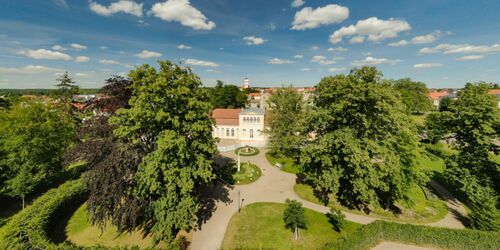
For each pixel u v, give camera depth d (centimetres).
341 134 2059
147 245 1811
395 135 2122
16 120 2495
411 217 2291
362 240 1684
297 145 3944
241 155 4622
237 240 1930
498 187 2266
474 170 2250
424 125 4494
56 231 1964
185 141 1662
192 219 1795
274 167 3897
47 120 2720
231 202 2617
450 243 1747
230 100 9375
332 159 2258
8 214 2347
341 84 2136
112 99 1884
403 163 2144
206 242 1902
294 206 1969
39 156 2588
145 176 1594
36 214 1845
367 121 1970
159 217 1686
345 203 2553
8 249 1449
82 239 1878
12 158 2380
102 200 1603
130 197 1748
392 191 2236
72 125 3319
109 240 1869
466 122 2209
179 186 1656
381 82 2108
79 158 1730
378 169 2161
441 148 4281
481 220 1912
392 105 2059
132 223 1675
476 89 2305
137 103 1564
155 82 1568
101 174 1598
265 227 2116
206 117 1933
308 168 2552
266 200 2675
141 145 1850
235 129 5894
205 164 1820
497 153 2239
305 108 3956
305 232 2038
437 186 3012
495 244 1672
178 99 1702
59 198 2145
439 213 2359
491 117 2162
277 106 4003
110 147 1747
